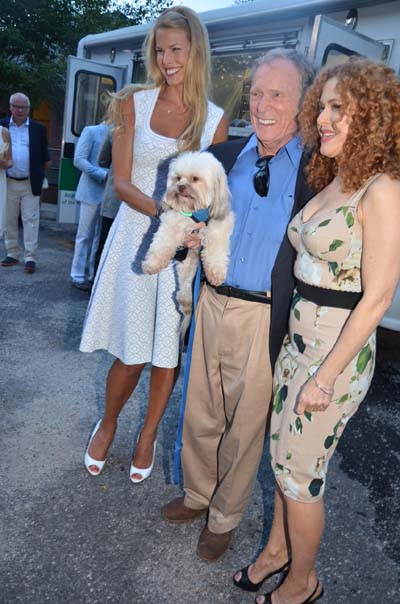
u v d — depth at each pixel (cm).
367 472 296
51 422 312
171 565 216
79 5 1473
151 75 239
